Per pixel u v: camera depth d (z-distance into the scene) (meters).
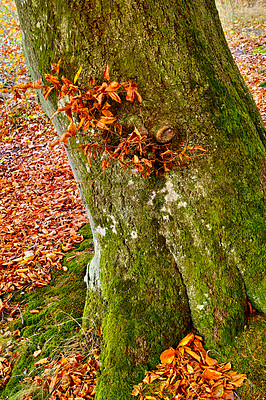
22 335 2.16
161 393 1.65
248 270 1.80
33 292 2.47
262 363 1.67
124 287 1.84
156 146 1.68
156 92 1.69
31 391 1.85
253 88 6.14
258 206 1.81
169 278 1.81
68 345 1.99
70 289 2.39
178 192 1.76
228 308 1.77
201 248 1.78
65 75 1.72
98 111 1.66
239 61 7.77
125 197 1.80
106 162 1.69
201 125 1.73
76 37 1.67
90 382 1.81
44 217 3.56
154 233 1.81
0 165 5.36
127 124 1.66
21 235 3.28
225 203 1.77
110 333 1.80
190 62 1.72
